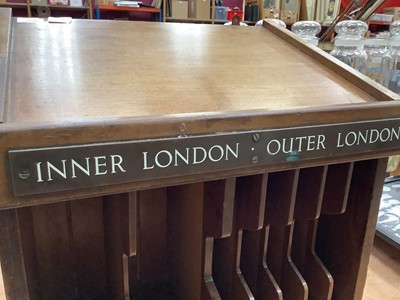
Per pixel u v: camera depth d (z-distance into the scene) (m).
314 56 0.70
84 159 0.38
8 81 0.46
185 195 0.65
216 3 3.71
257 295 0.68
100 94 0.48
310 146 0.49
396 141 0.55
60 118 0.42
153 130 0.41
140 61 0.60
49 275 0.68
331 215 0.71
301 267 0.72
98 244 0.71
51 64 0.54
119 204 0.56
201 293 0.63
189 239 0.65
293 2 3.54
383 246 1.12
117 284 0.63
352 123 0.51
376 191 0.62
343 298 0.71
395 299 0.88
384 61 1.33
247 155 0.46
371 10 1.40
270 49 0.73
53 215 0.66
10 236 0.43
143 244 0.74
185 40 0.72
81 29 0.68
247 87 0.56
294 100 0.54
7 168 0.36
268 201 0.63
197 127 0.43
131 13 3.64
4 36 0.57
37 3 3.14
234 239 0.62
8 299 0.45
